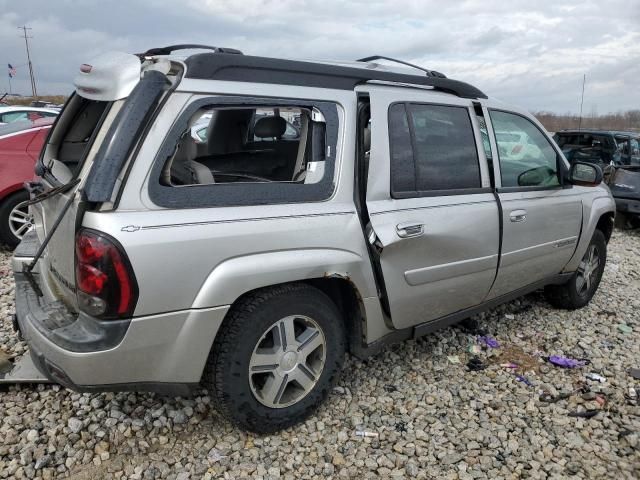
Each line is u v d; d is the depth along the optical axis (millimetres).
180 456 2744
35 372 3215
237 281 2516
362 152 3031
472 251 3510
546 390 3506
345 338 3186
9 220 5941
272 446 2834
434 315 3510
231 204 2564
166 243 2340
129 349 2354
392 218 3057
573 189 4496
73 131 3238
